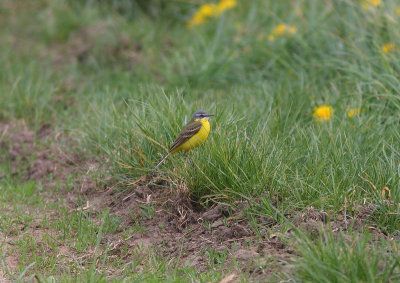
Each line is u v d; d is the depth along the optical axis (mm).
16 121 15344
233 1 20188
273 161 10133
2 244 9594
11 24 21719
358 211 9109
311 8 18234
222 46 18391
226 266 8398
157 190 10891
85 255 9258
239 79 16641
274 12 19141
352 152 10555
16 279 8359
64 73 18406
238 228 9211
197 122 10469
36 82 17438
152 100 12477
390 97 12680
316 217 8977
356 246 7453
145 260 9031
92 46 19953
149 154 11250
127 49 19719
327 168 10117
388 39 15117
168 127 11453
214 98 14367
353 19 16219
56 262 9008
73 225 10422
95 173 12000
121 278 8305
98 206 11086
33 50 20141
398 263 7008
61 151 13234
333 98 13688
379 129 11758
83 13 21703
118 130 12188
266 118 12242
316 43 16547
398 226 8844
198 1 22234
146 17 22234
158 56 19031
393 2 15883
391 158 10055
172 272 8492
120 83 17281
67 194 11953
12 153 13898
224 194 9805
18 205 11508
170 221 10102
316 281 7047
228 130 11047
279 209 9344
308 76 15266
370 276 6746
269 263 8078
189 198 10203
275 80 16047
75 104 15930
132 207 10625
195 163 10172
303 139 11219
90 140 13148
